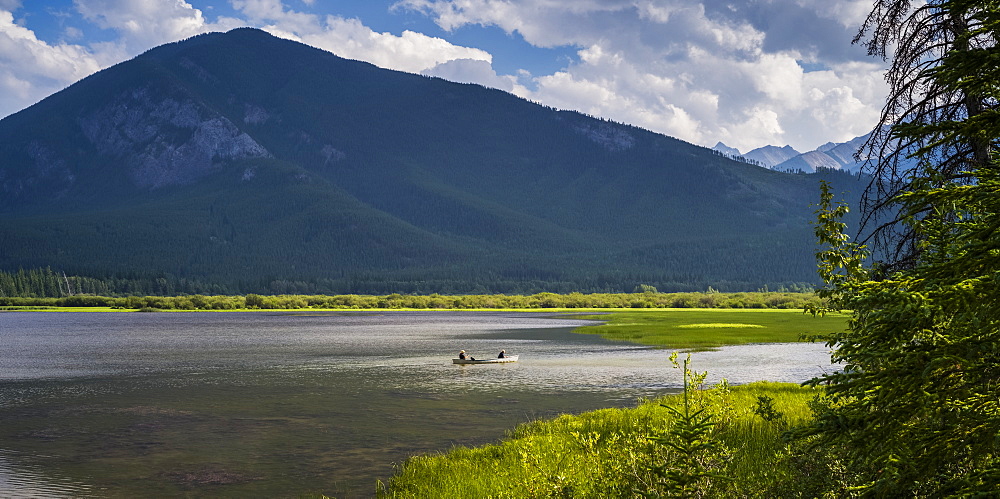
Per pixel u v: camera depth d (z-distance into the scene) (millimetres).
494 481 20906
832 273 12219
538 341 94938
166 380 55375
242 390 48875
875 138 14984
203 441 31703
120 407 42000
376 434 32469
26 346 93375
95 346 92812
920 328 6969
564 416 32219
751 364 60219
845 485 11109
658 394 44219
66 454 29500
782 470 13508
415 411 38812
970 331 7094
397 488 22625
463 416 37000
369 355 76188
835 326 110125
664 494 9594
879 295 7273
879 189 14523
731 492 10883
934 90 13523
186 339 106500
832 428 7746
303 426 34844
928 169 8055
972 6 7617
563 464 16109
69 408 41812
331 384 51375
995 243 6895
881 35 15664
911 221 8469
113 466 27281
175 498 22953
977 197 7148
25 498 23078
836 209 12375
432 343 94125
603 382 50312
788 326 112375
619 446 13031
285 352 81125
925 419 7590
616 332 109438
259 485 24156
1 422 37250
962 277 7191
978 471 6730
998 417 6781
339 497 22375
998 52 7121
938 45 13852
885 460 7441
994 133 7324
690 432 9117
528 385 49250
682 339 90688
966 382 7137
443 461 25109
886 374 7266
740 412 25766
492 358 67438
